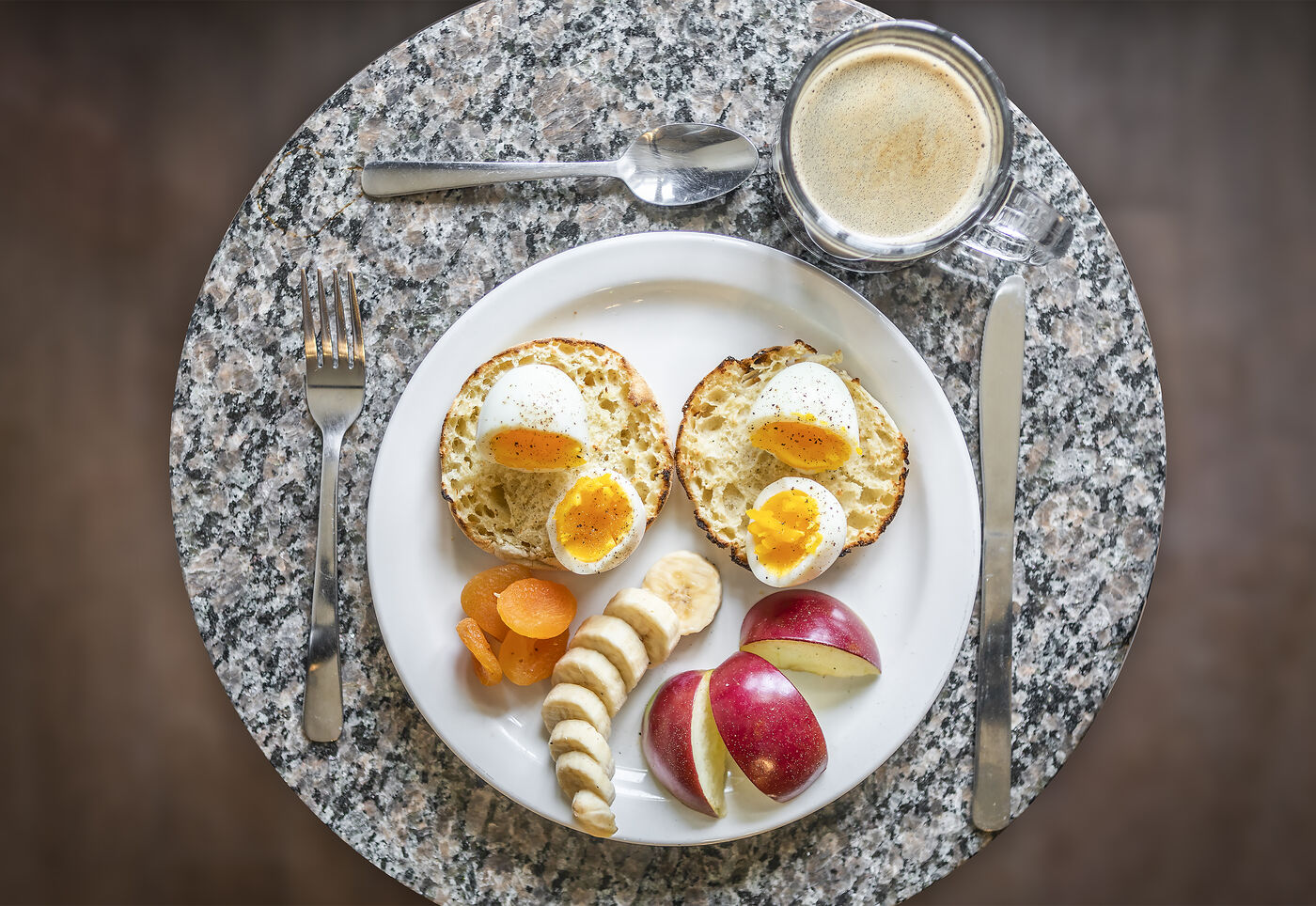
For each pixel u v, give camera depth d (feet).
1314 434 2.38
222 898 2.34
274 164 1.78
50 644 2.36
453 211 1.79
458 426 1.73
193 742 2.37
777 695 1.64
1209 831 2.37
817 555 1.66
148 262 2.36
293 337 1.78
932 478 1.74
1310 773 2.36
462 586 1.74
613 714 1.70
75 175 2.34
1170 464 2.40
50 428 2.36
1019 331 1.77
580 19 1.80
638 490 1.73
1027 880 2.37
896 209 1.69
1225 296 2.37
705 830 1.69
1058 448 1.80
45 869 2.34
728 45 1.80
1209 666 2.39
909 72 1.67
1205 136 2.33
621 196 1.79
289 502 1.77
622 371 1.73
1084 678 1.79
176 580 2.37
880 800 1.77
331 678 1.74
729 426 1.74
